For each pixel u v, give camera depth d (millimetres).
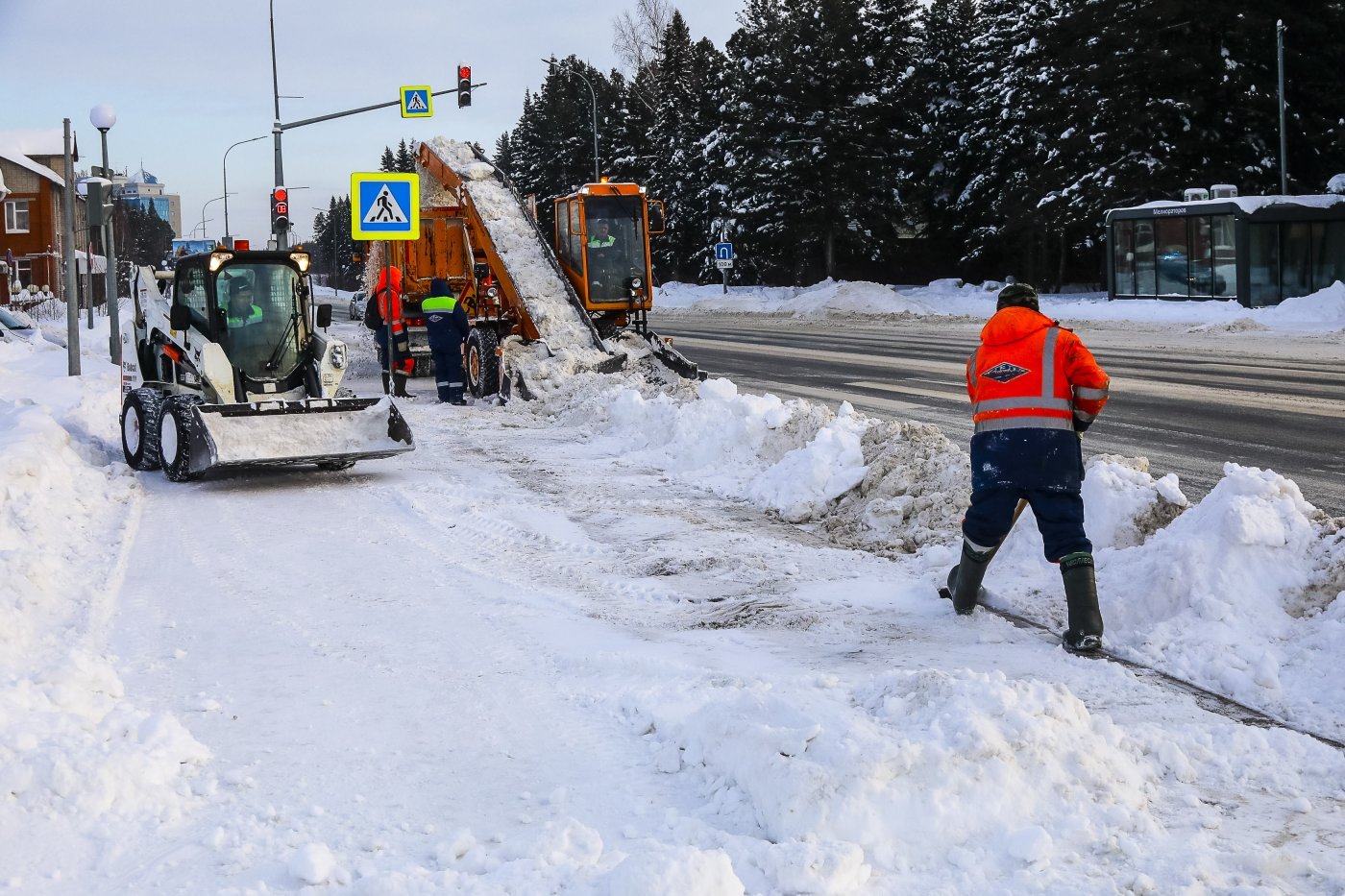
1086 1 41719
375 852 3688
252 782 4230
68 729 4387
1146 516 6727
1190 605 5660
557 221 20875
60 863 3600
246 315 12273
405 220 16781
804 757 3822
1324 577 5609
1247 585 5645
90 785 3934
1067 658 5406
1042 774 3805
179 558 8195
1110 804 3766
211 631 6324
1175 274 34875
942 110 57062
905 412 15094
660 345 19500
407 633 6215
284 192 33656
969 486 8352
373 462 12500
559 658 5676
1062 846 3559
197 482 11445
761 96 54656
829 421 10898
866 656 5578
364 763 4418
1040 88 45906
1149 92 40938
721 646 5812
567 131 82500
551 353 18484
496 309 19562
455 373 18000
